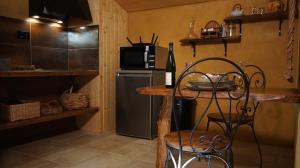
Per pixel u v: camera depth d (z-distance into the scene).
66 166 2.33
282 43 2.94
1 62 2.44
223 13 3.28
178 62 3.64
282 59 2.95
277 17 2.91
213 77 1.63
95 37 3.49
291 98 1.35
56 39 3.60
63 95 3.36
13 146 2.93
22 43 3.12
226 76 1.68
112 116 3.74
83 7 3.38
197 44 3.48
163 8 3.72
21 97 3.08
